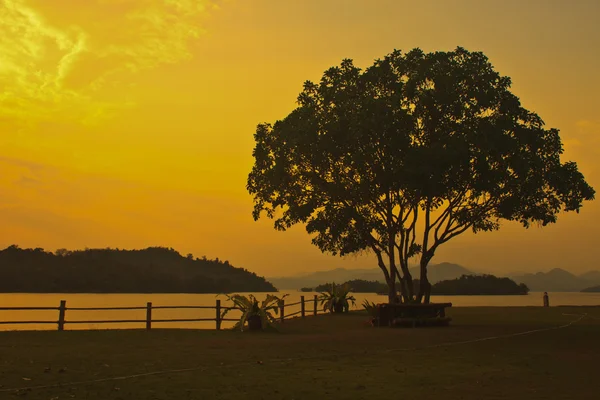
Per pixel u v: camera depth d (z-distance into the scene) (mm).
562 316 30891
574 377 11883
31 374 11469
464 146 22375
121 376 11500
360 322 26938
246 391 10258
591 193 25500
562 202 26047
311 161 25203
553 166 25641
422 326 24203
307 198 27188
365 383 11125
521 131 24344
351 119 23594
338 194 25891
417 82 24281
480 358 14695
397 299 26312
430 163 22312
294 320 28125
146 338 18938
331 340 18828
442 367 13172
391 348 16766
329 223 25750
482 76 24234
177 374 11844
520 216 27109
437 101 23625
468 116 23984
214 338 19297
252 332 22016
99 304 66875
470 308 39406
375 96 24828
